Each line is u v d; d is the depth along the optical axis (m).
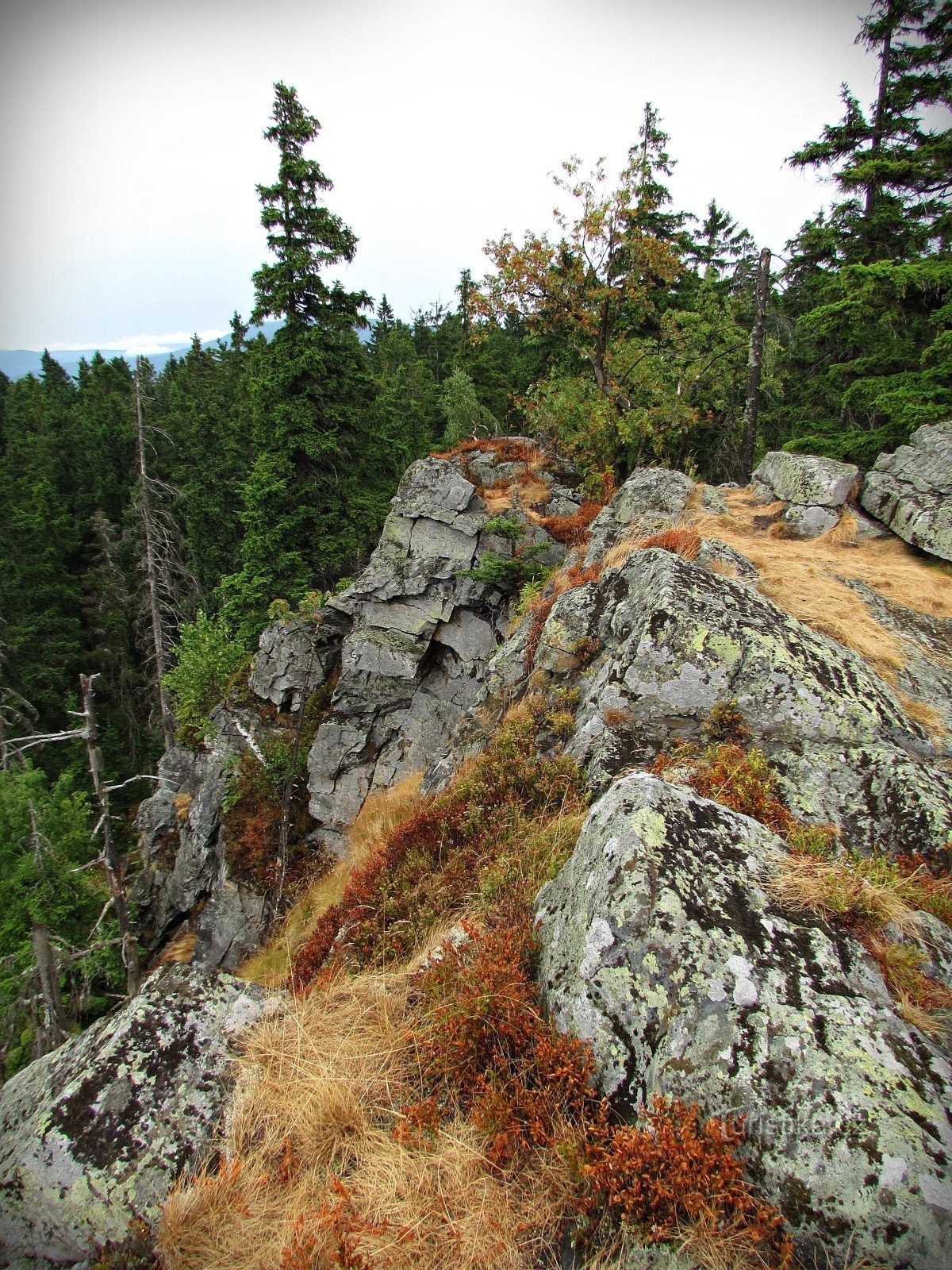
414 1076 4.05
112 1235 3.33
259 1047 4.25
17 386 59.91
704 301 23.17
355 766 16.12
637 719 6.66
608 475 17.75
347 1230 3.16
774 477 12.18
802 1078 2.96
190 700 19.77
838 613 7.90
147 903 17.56
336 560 22.16
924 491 10.38
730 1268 2.63
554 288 18.14
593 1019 3.45
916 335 16.53
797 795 5.41
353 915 7.29
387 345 49.38
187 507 33.41
